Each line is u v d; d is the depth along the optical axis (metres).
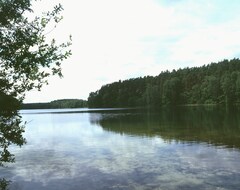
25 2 6.59
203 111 78.69
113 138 32.97
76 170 19.02
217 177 16.22
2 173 18.66
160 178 16.50
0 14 6.44
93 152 24.98
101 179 16.78
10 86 6.58
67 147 28.19
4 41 6.55
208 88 125.81
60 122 63.59
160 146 26.20
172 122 48.59
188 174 17.00
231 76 119.62
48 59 6.89
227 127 37.50
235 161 19.58
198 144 26.22
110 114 87.94
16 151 26.47
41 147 28.59
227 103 115.62
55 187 15.66
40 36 6.90
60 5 7.02
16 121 6.74
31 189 15.46
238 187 14.49
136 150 24.92
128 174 17.56
